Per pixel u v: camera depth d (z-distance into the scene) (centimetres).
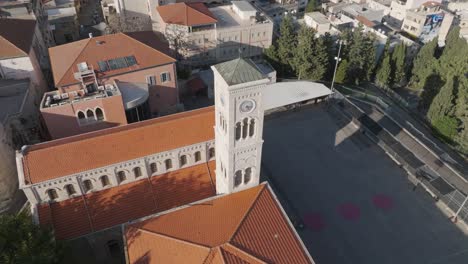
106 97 5941
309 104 7825
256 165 4141
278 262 3406
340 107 7581
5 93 6450
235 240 3412
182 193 4838
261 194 4053
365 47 9344
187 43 9169
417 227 5181
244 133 3778
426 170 5972
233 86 3275
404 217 5325
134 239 3734
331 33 11331
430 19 13000
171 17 9081
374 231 5128
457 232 5109
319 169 6172
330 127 7144
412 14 13200
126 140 4666
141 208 4659
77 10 13138
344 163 6297
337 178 5994
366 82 9781
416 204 5519
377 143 6656
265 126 7175
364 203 5544
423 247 4909
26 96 6338
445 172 5978
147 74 6881
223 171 4234
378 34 11438
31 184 4222
